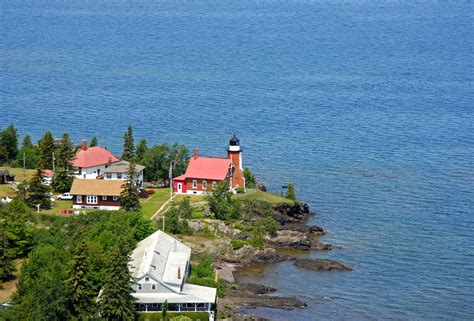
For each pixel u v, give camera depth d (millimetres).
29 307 192750
